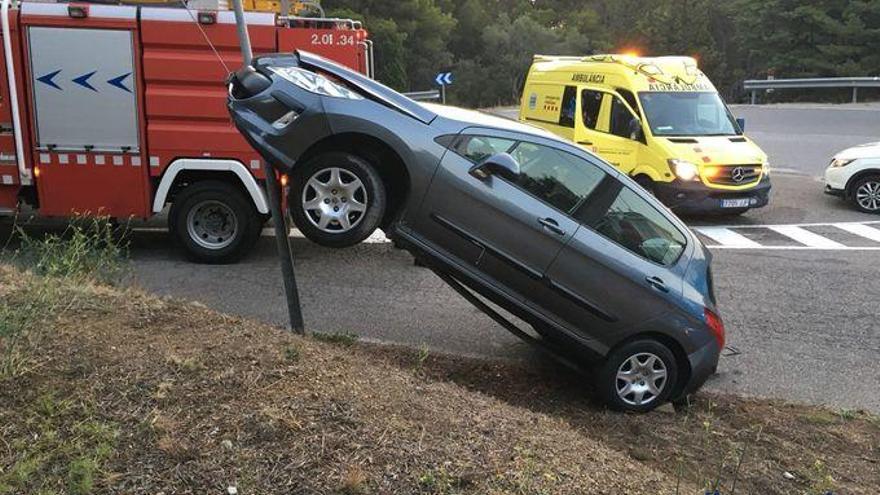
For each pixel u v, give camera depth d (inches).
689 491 149.5
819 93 1261.1
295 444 127.5
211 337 166.2
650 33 2003.0
